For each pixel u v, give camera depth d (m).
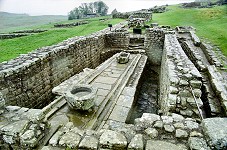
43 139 3.60
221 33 16.70
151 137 3.35
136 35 18.67
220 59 10.06
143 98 10.09
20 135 3.33
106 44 16.53
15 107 4.09
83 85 6.61
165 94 6.84
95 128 5.34
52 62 8.42
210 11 31.47
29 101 7.06
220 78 7.37
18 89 6.45
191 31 17.83
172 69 6.59
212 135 3.02
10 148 3.50
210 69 8.30
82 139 3.36
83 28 25.64
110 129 3.64
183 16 31.48
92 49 13.22
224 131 3.09
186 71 6.27
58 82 9.07
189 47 12.66
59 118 5.71
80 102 5.66
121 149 3.19
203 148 2.93
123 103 6.78
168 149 3.06
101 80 8.84
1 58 11.91
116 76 9.38
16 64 6.75
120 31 17.03
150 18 29.53
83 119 5.66
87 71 10.02
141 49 15.93
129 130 3.54
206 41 14.27
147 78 13.39
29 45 15.96
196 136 3.25
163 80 8.93
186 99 5.23
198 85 5.53
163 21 28.44
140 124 3.66
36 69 7.32
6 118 3.71
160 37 14.70
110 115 6.03
